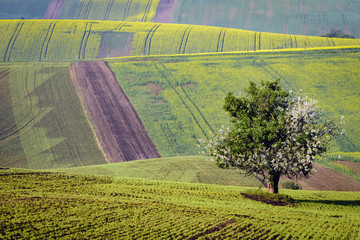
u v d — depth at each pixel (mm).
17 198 72062
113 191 90438
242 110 100250
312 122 96562
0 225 56469
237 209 79562
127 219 65688
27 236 54062
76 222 61531
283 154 93500
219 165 101250
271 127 92750
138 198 83625
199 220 68500
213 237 60500
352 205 95500
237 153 97125
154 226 63281
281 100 101250
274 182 98938
